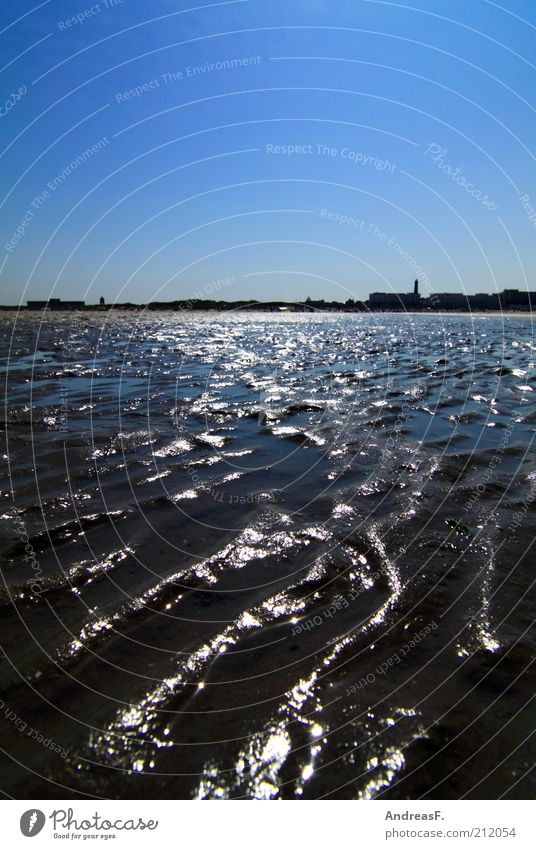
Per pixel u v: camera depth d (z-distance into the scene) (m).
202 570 4.16
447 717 2.73
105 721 2.68
